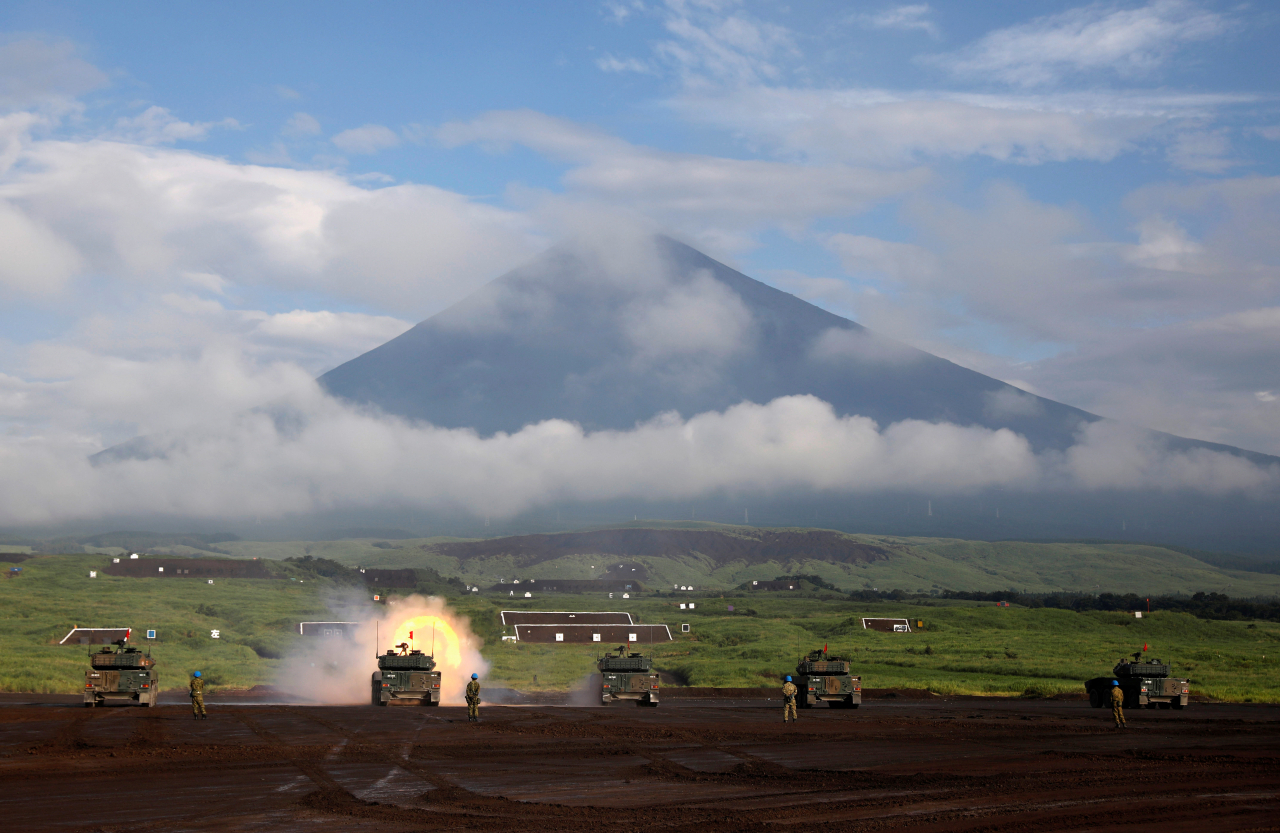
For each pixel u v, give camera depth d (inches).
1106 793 1105.4
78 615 5216.5
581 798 1095.6
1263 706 2568.9
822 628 6190.9
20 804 1043.9
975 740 1676.9
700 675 3752.5
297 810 1015.0
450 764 1358.3
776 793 1127.6
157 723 1856.5
